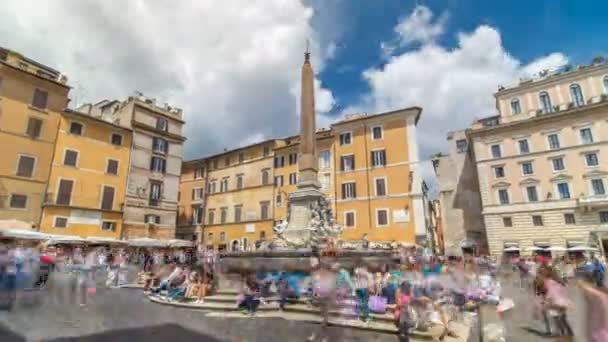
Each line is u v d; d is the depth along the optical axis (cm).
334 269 1072
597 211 3250
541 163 3666
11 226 2325
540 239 3497
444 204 4528
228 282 1306
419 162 3484
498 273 2622
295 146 4144
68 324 885
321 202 1780
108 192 3484
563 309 809
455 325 945
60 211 3102
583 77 3844
